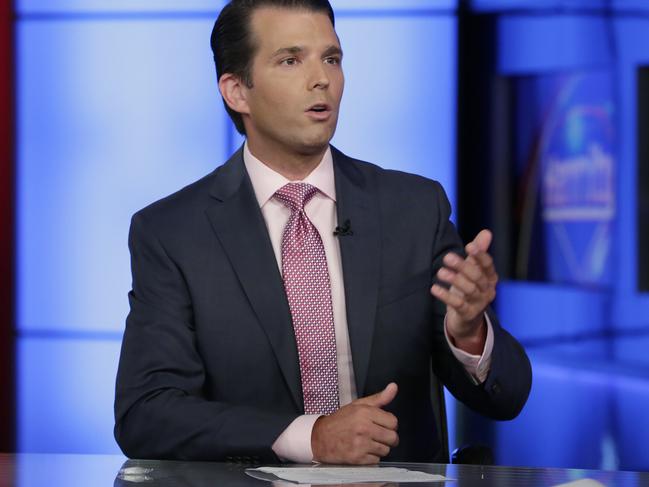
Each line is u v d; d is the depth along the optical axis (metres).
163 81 9.81
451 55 10.30
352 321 3.71
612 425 9.86
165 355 3.63
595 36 11.35
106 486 2.77
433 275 3.90
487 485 2.72
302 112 3.70
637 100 11.11
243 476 2.93
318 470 2.97
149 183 9.82
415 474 2.90
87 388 9.73
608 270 11.41
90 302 9.77
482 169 11.42
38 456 3.37
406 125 10.25
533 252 11.76
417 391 3.81
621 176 11.26
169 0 9.81
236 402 3.69
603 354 11.46
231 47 3.82
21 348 9.73
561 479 2.84
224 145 9.82
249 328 3.70
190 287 3.73
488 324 3.50
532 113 11.50
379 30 10.23
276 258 3.80
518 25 11.23
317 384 3.70
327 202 3.89
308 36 3.70
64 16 9.82
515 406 3.60
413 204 3.95
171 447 3.35
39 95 9.81
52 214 9.80
